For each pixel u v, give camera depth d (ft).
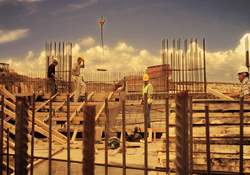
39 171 29.50
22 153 18.56
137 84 84.79
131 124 57.36
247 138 26.50
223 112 29.12
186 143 16.28
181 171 16.25
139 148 44.68
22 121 18.58
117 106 60.39
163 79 75.77
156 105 61.82
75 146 44.42
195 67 73.87
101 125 56.13
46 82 77.71
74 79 66.08
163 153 28.30
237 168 25.61
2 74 81.46
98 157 38.17
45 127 50.03
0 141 20.66
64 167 30.76
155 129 53.62
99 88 92.38
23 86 75.77
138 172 28.91
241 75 48.83
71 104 60.18
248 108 28.58
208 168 17.72
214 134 27.81
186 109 16.33
